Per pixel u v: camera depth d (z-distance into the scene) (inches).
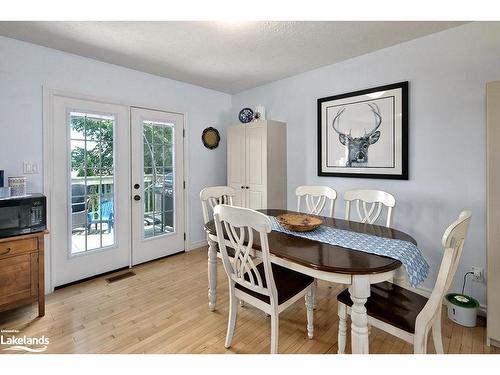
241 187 138.3
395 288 63.4
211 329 75.9
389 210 82.6
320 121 119.1
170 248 138.7
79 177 107.0
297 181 131.0
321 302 91.4
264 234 53.9
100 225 113.7
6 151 88.4
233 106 161.9
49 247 98.2
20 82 90.4
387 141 99.3
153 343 69.5
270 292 57.7
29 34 86.1
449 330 74.1
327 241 64.8
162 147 134.0
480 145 80.9
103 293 97.6
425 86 90.4
